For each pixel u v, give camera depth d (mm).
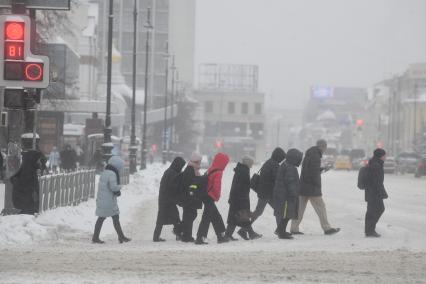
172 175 44312
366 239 45781
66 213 53562
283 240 45031
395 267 32250
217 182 43062
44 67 44469
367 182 47469
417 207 75375
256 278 28641
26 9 46844
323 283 27594
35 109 47000
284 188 45656
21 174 46844
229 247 40781
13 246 39000
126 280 27594
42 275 28609
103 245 41562
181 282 27297
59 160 119812
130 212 65375
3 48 44031
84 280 27422
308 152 48906
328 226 48844
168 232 50281
